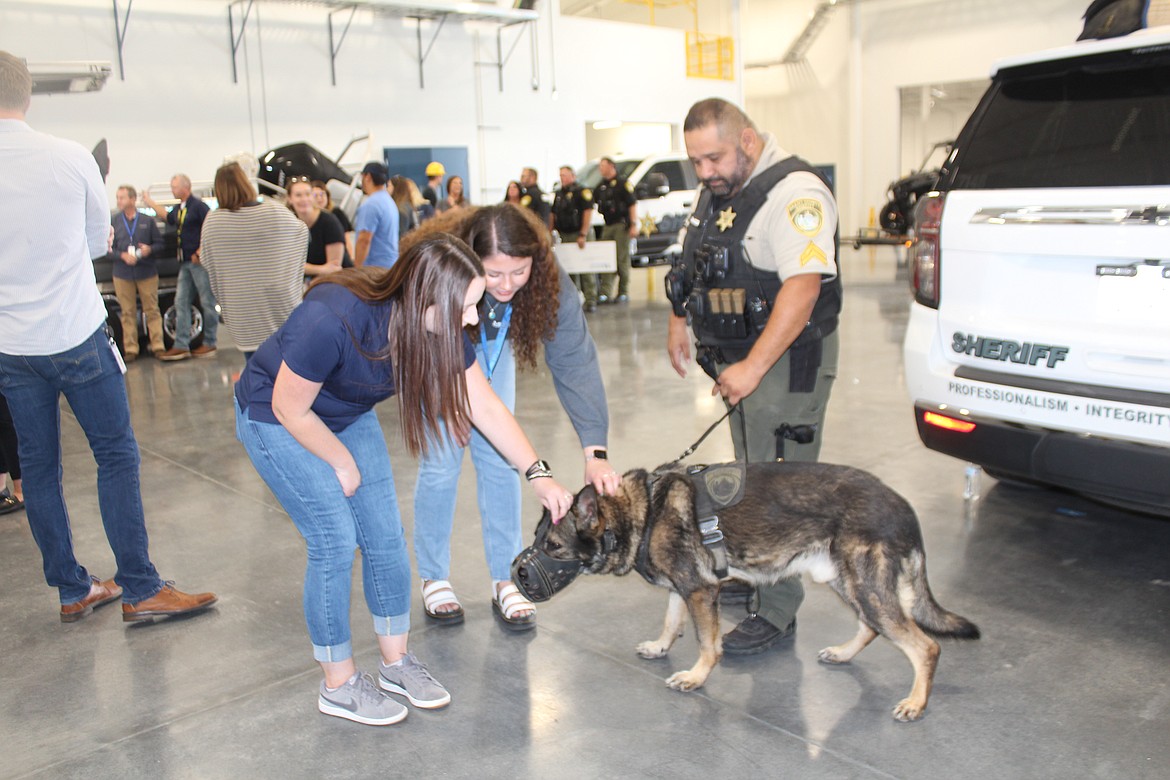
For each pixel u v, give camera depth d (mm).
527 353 3078
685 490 2699
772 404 2949
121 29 12320
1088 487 3076
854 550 2566
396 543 2682
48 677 2969
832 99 22938
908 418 5781
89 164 3127
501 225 2623
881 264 16594
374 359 2299
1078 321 3035
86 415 3180
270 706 2760
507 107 16750
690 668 2910
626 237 12047
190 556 3979
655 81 19188
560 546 2658
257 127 13719
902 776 2307
